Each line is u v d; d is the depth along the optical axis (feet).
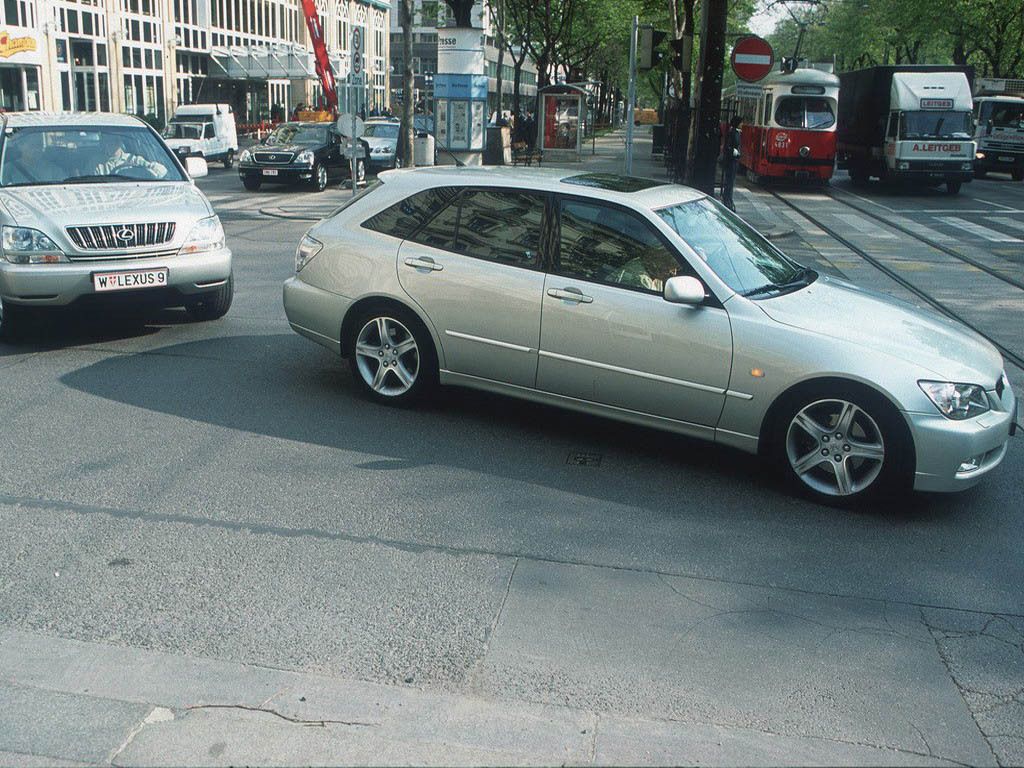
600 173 22.82
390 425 21.49
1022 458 20.98
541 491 18.13
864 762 10.63
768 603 14.26
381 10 289.74
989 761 10.77
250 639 12.76
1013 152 114.42
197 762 10.13
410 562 15.10
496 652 12.64
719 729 11.08
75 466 18.58
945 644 13.30
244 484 17.95
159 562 14.83
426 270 21.52
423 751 10.39
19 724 10.69
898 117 90.94
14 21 135.03
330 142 87.30
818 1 116.88
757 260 20.54
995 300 39.04
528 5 137.59
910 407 17.16
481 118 87.30
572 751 10.51
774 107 95.76
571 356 19.94
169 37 175.32
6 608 13.34
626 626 13.43
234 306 33.73
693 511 17.53
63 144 30.58
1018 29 165.17
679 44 60.64
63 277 26.30
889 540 16.65
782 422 18.20
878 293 21.13
